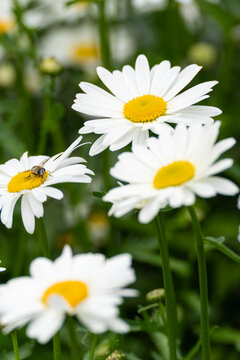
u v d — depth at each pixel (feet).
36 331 1.29
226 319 2.25
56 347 1.55
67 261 1.38
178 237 2.32
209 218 2.36
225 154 2.33
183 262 2.21
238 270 2.28
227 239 2.32
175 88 1.70
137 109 1.67
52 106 2.24
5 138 2.31
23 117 2.60
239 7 2.36
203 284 1.47
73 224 2.43
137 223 2.32
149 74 1.73
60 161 1.62
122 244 2.36
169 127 1.64
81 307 1.31
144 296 2.29
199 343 1.68
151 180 1.45
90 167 2.51
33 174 1.61
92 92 1.71
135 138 1.66
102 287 1.33
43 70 2.24
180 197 1.40
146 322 1.67
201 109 1.68
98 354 1.71
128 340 2.14
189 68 1.72
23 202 1.61
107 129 1.66
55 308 1.29
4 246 2.42
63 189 2.60
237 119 2.42
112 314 1.29
